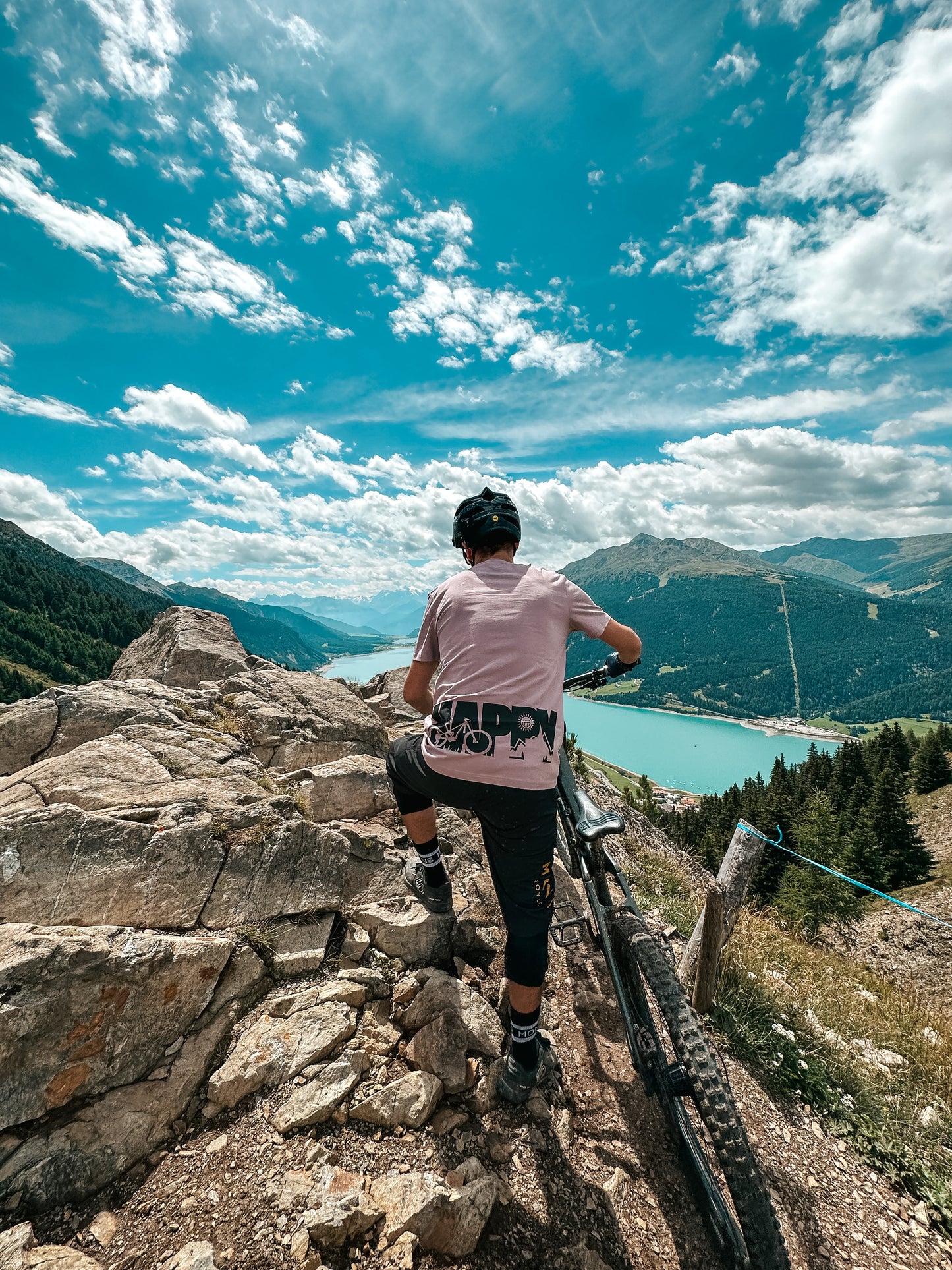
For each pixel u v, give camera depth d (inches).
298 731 219.1
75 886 114.7
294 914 135.6
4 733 166.6
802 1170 115.5
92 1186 83.7
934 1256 101.1
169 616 301.1
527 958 102.5
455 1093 108.7
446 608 111.5
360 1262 78.7
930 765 3265.3
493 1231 87.7
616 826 109.5
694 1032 91.1
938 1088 177.3
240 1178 86.5
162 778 152.9
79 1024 92.0
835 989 253.3
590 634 115.3
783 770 3499.0
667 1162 106.2
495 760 96.0
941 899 1462.8
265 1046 106.4
